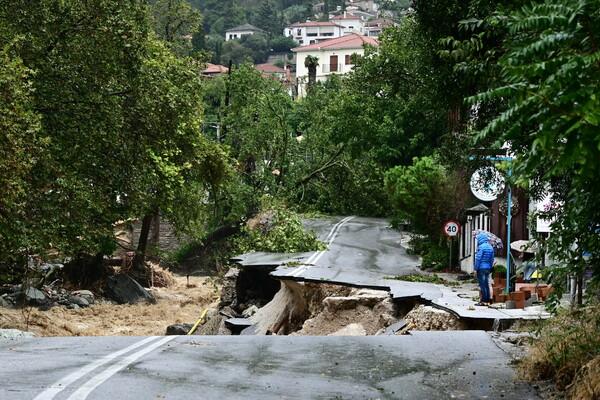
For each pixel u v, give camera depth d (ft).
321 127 179.63
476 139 20.76
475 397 26.63
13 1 82.99
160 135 97.19
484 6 40.32
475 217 94.02
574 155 18.71
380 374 30.89
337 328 68.44
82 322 104.22
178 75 110.93
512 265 73.67
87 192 82.64
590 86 18.63
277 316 82.94
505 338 41.68
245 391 26.43
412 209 108.17
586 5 19.26
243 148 178.40
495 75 35.81
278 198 176.96
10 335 63.36
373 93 107.24
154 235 194.39
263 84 185.78
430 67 55.62
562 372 28.25
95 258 135.13
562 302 50.90
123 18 88.63
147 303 129.80
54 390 24.61
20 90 67.56
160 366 31.14
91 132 86.43
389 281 78.13
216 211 178.09
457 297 65.72
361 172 177.78
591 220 27.20
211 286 158.92
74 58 86.94
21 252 81.61
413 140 163.63
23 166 68.44
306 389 27.25
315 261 101.45
